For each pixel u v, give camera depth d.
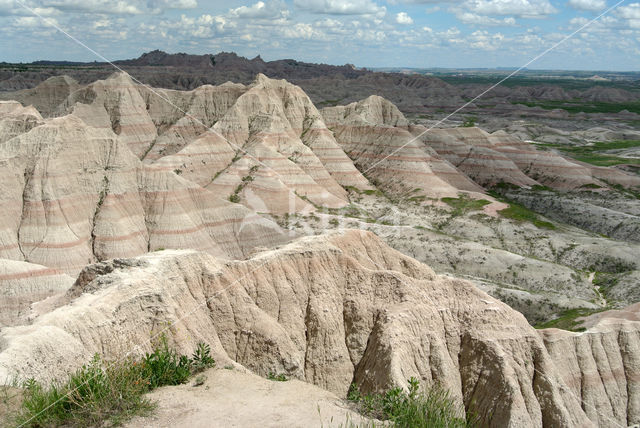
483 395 32.41
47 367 20.75
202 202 80.12
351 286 37.78
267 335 32.66
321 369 34.34
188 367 16.34
